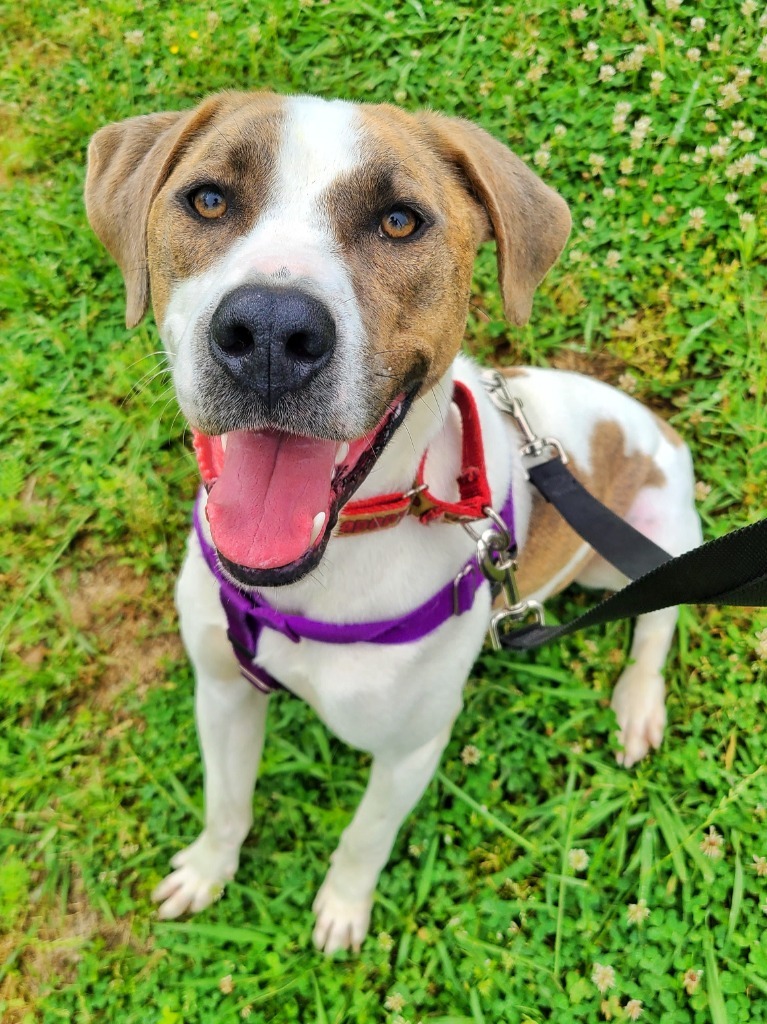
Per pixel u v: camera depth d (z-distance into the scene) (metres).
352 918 0.52
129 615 0.64
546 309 0.73
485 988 0.51
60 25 0.83
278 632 0.40
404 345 0.34
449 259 0.35
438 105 0.77
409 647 0.39
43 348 0.71
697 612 0.64
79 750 0.60
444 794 0.58
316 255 0.31
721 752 0.59
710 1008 0.50
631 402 0.58
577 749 0.59
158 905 0.54
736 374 0.70
